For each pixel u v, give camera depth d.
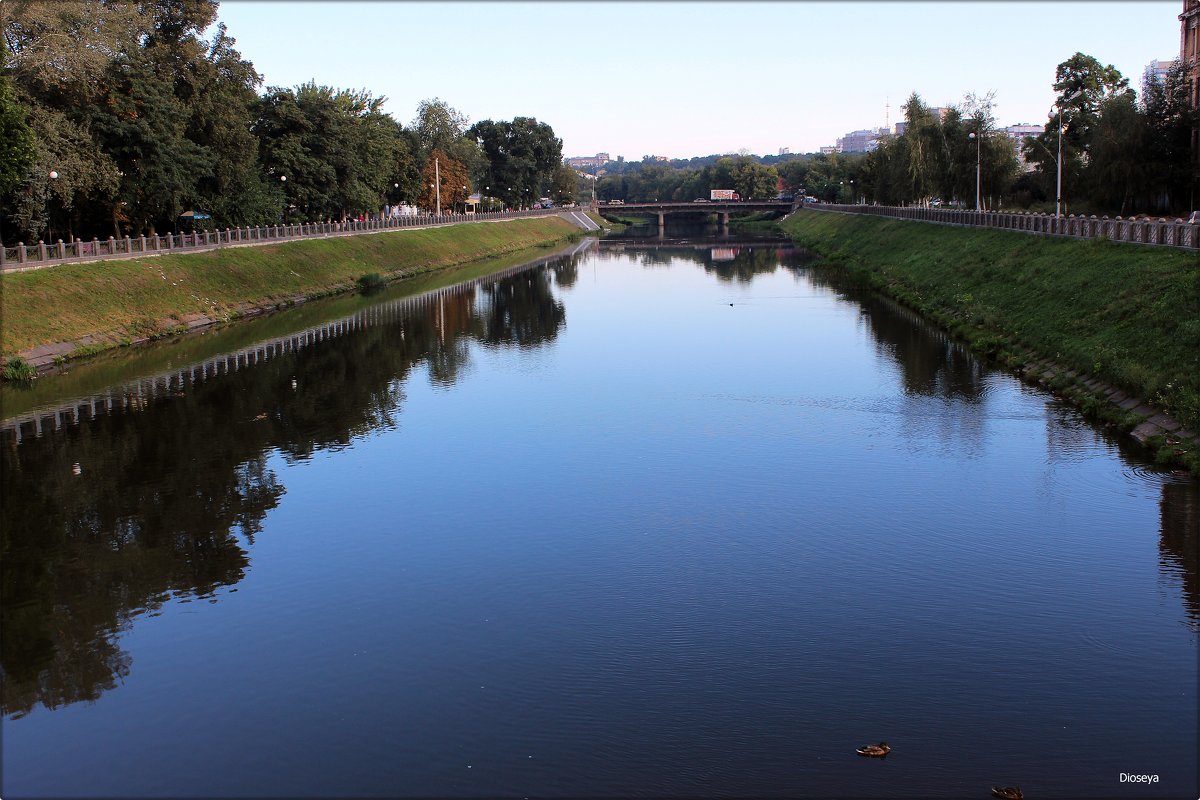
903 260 74.31
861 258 88.88
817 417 33.12
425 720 15.42
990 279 52.22
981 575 20.20
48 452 30.22
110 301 49.69
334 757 14.53
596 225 191.12
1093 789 13.23
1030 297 44.44
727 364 43.19
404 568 21.48
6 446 30.84
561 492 26.23
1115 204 71.50
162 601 20.08
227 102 67.12
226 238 67.62
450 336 52.84
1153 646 17.05
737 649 17.38
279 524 24.23
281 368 43.44
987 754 14.03
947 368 39.97
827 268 90.69
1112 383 31.62
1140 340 32.06
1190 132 66.12
